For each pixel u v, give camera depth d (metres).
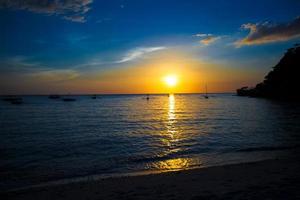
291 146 18.92
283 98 108.00
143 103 124.12
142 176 10.84
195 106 92.94
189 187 8.45
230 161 14.59
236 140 22.58
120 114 58.31
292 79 101.69
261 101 108.94
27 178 11.83
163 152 18.02
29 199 8.21
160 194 7.84
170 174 10.85
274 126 32.16
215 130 30.20
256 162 12.38
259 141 21.67
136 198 7.58
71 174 12.52
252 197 6.94
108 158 16.19
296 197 6.77
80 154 17.50
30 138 24.94
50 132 29.39
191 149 18.97
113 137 25.53
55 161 15.42
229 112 59.72
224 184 8.57
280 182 8.38
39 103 118.38
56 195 8.45
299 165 11.20
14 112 64.12
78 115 55.28
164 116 52.44
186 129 31.92
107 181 10.18
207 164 14.07
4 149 19.33
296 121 37.44
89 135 27.00
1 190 9.95
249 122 37.84
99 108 82.81
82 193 8.52
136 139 24.22
